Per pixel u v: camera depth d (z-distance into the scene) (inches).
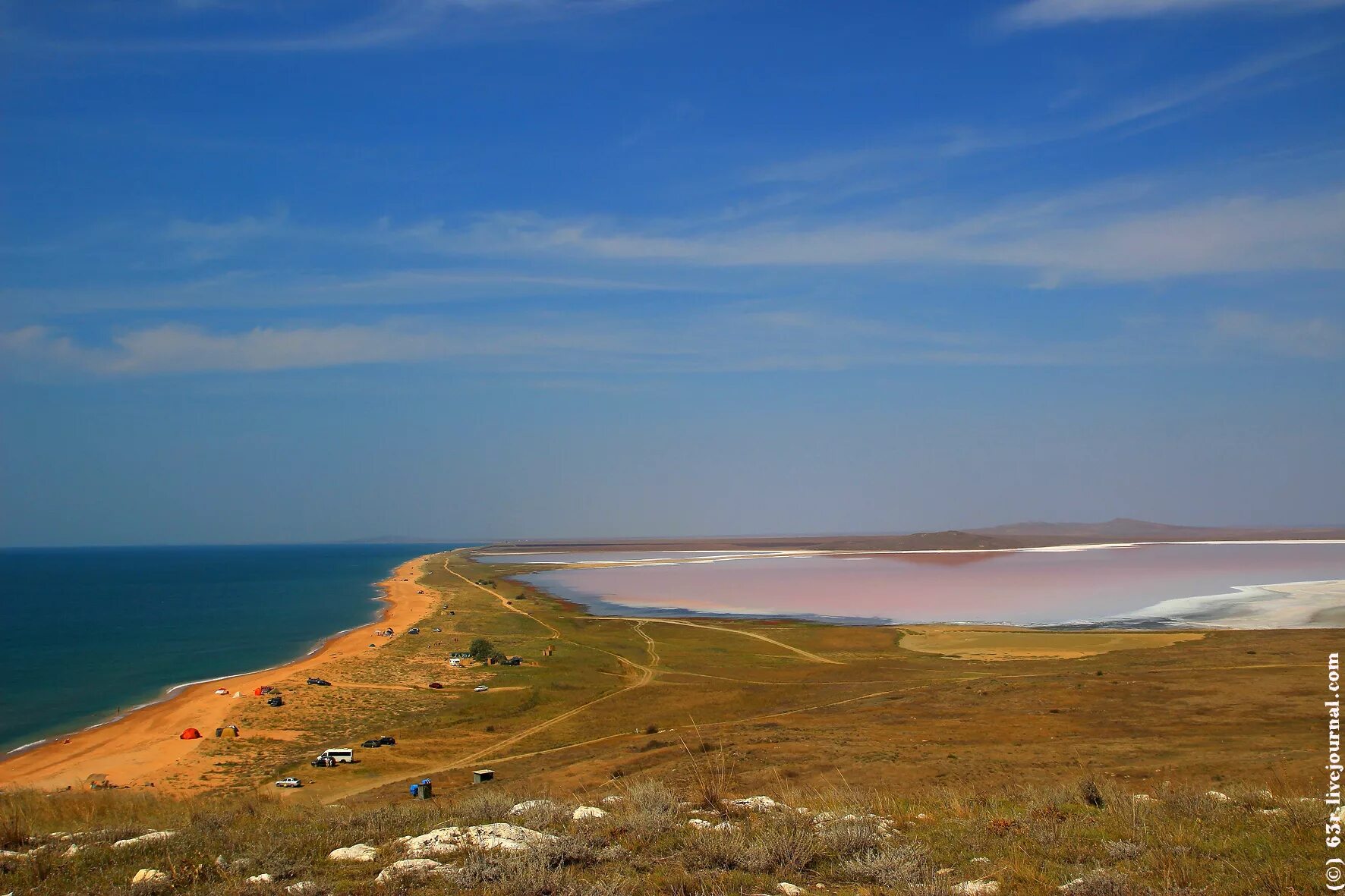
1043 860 338.3
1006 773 858.8
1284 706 1273.4
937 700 1569.9
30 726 1945.1
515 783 1058.7
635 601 4456.2
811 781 857.5
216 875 333.4
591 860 337.1
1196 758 885.2
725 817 427.8
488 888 290.7
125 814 537.3
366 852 362.6
